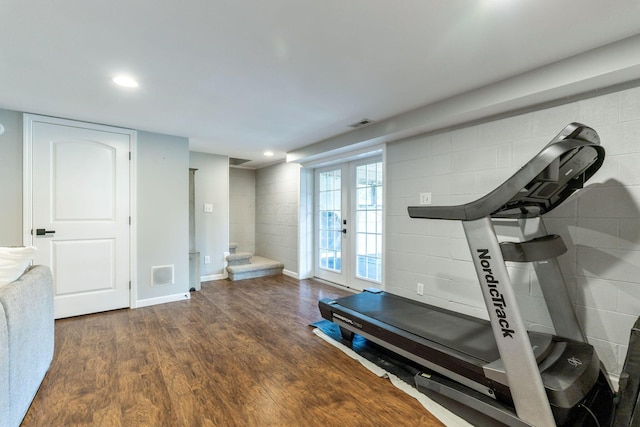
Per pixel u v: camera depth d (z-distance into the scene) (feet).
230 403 5.78
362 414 5.52
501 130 7.75
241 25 4.93
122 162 10.87
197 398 5.91
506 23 4.89
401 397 6.02
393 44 5.51
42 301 6.22
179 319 10.11
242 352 7.83
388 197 10.77
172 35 5.21
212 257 15.88
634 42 5.24
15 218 9.21
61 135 9.79
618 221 6.06
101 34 5.16
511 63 6.21
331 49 5.69
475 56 5.94
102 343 8.23
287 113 9.27
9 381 4.59
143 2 4.36
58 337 8.56
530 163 4.54
